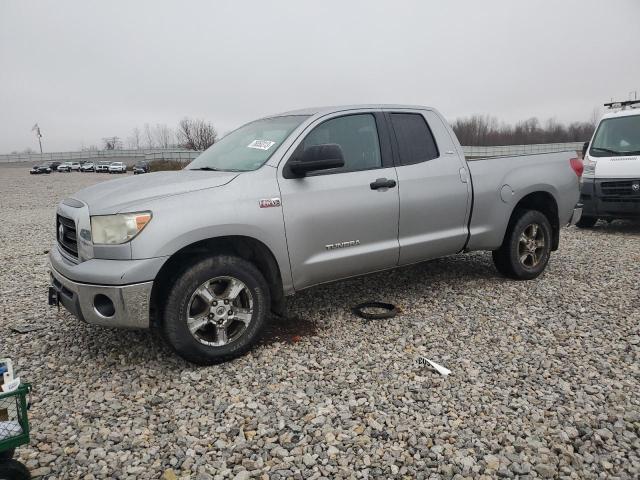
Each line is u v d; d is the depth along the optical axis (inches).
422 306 200.7
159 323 148.8
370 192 179.5
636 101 402.9
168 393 136.6
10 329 185.9
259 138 179.8
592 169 368.5
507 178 217.6
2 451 93.0
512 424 119.9
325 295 216.8
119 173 2031.3
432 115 207.3
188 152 2223.2
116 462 108.9
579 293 213.5
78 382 144.3
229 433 118.2
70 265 149.7
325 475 103.7
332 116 179.8
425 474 103.6
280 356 157.3
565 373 144.3
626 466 105.3
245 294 156.6
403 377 143.1
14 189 1088.8
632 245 316.5
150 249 138.9
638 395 131.7
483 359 153.8
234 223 150.7
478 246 214.5
